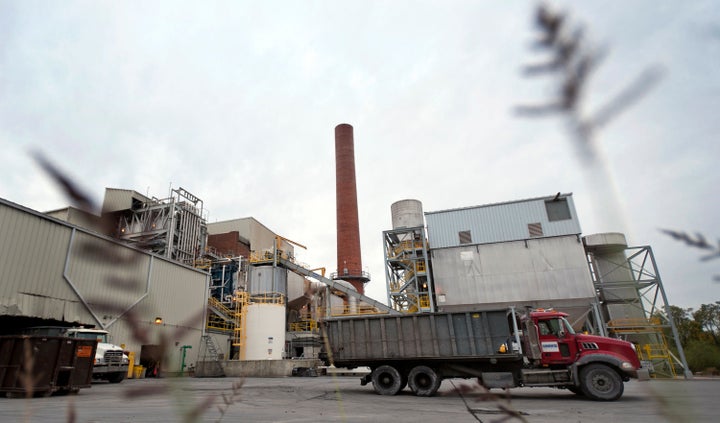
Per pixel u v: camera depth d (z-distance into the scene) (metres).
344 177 54.97
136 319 1.01
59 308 19.42
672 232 1.10
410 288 34.16
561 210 30.67
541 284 28.89
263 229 59.41
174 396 1.04
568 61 0.74
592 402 11.57
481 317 13.76
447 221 32.97
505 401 1.39
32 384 1.17
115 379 17.75
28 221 18.89
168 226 33.16
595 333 26.98
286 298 39.19
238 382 1.38
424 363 14.13
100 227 1.00
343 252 50.97
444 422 8.16
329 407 10.52
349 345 14.79
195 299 29.70
